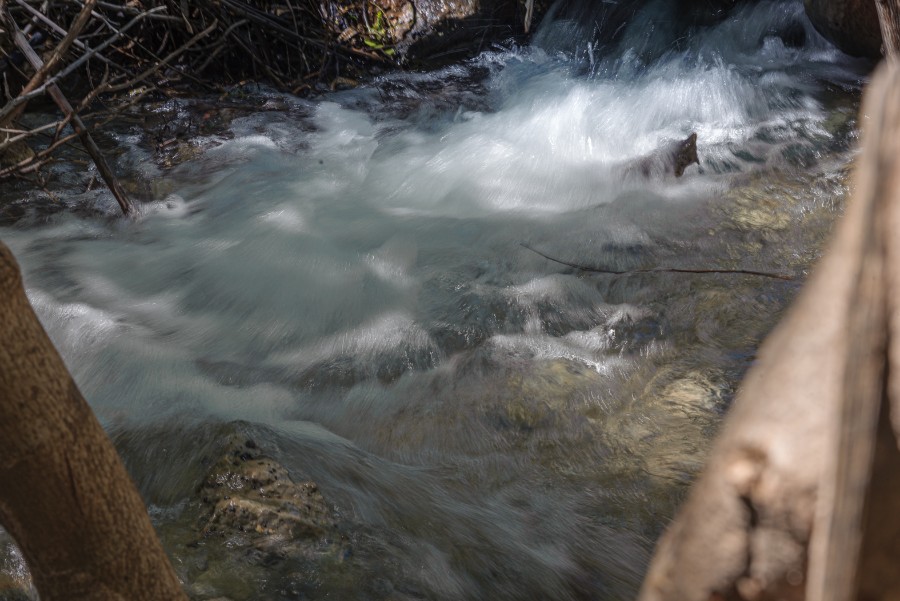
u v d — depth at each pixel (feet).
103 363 13.87
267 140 21.45
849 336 1.96
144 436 11.18
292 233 17.37
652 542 10.59
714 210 18.38
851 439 1.94
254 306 15.43
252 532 9.56
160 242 17.29
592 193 19.26
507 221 18.12
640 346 14.24
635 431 12.38
